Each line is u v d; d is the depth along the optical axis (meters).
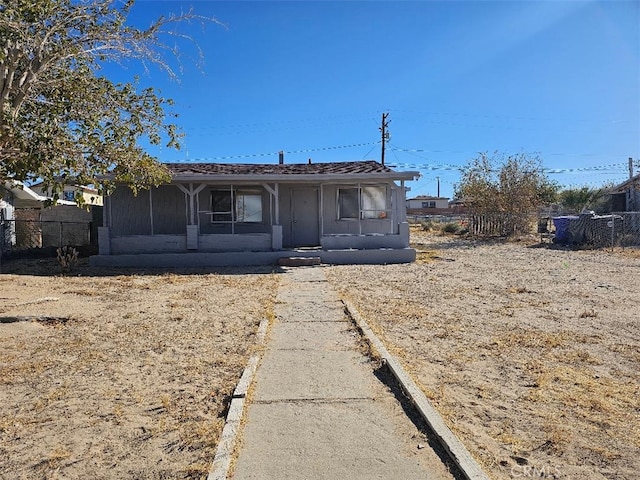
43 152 6.11
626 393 4.18
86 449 3.26
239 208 16.86
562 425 3.55
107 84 7.23
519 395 4.13
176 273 12.99
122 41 7.08
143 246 14.97
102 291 9.83
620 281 10.81
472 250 19.58
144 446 3.29
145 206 16.14
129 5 7.06
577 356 5.23
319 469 2.91
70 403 4.04
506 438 3.32
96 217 18.58
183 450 3.23
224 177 14.67
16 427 3.60
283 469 2.92
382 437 3.33
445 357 5.21
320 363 5.01
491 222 26.48
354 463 2.98
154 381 4.55
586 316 7.23
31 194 16.52
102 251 14.70
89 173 6.86
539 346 5.62
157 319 7.20
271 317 7.22
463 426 3.52
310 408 3.84
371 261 15.19
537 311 7.66
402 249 15.38
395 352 5.35
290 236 17.14
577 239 20.30
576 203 39.19
